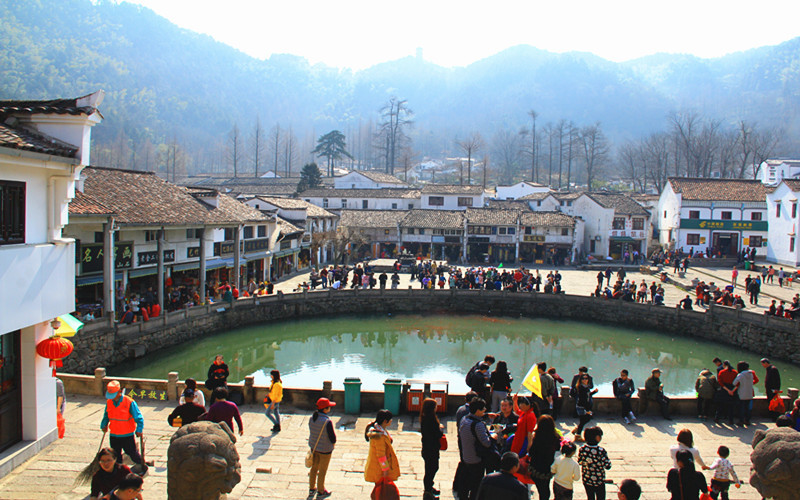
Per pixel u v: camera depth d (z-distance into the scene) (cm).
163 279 3428
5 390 1191
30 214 1198
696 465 1340
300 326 3938
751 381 1647
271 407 1513
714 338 3669
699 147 9850
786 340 3200
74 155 1265
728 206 6322
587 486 960
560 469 952
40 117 1260
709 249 6178
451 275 4925
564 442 980
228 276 4275
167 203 3391
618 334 3894
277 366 2998
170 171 15300
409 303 4450
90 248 2734
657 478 1246
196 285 3712
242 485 1150
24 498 1039
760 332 3362
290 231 5378
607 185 13588
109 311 2652
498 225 6706
